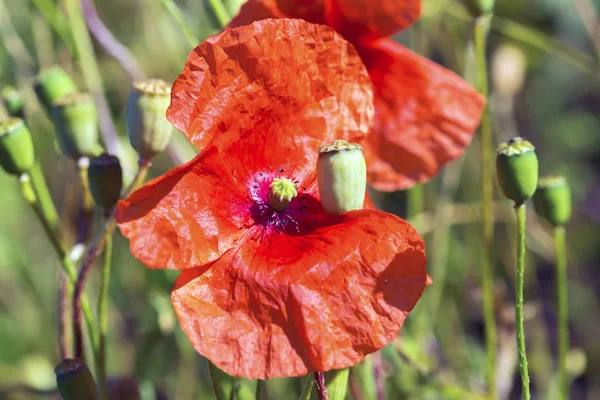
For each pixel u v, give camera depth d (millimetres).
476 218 465
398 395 375
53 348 500
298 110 305
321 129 308
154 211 273
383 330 275
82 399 288
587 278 681
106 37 393
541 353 462
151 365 427
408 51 341
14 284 510
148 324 423
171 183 277
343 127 309
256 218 298
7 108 345
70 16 387
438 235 417
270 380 409
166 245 272
